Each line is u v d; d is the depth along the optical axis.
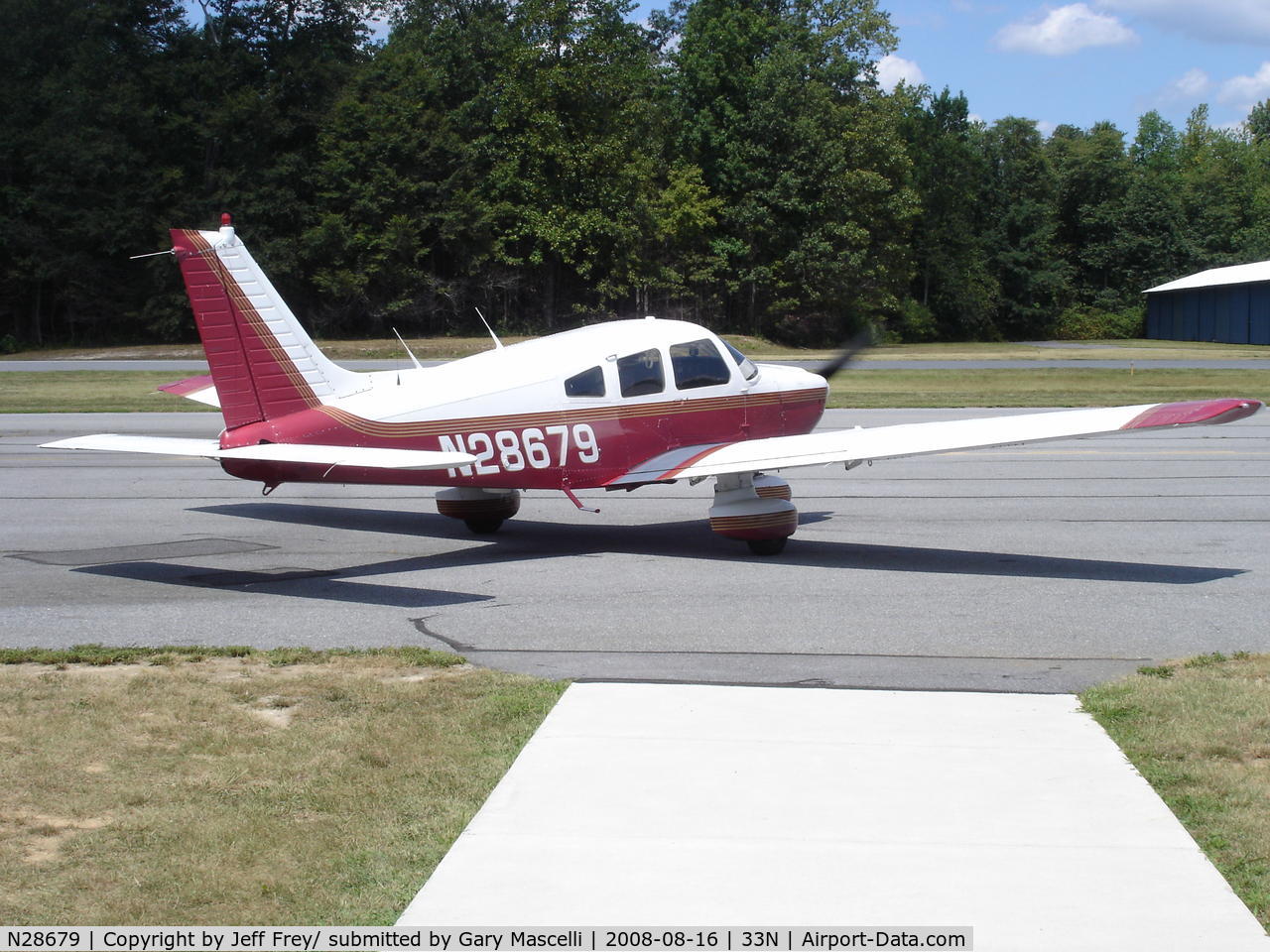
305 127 49.75
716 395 10.05
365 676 6.01
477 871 3.84
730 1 57.03
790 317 54.59
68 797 4.44
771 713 5.38
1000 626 7.14
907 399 24.44
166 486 13.82
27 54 49.75
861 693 5.70
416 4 58.53
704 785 4.51
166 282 46.97
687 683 5.88
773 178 54.25
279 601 7.96
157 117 48.81
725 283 54.66
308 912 3.60
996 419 8.95
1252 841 3.98
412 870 3.85
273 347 8.62
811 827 4.13
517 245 52.44
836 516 11.62
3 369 34.50
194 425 19.69
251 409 8.56
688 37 56.41
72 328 48.66
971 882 3.73
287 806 4.36
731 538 9.56
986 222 71.62
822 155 53.22
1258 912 3.54
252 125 47.84
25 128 48.06
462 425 8.97
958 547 9.86
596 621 7.33
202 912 3.60
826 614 7.49
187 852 3.99
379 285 49.09
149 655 6.41
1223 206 76.25
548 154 50.31
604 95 51.53
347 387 9.02
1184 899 3.61
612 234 50.06
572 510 12.16
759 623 7.25
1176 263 72.69
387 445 8.77
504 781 4.57
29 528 11.05
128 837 4.11
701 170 54.72
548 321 53.16
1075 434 8.16
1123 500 12.37
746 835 4.07
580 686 5.83
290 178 48.59
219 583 8.59
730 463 9.20
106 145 46.03
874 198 55.03
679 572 8.94
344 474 8.68
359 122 48.78
